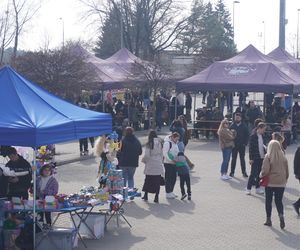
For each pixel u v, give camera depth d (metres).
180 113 36.97
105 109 33.62
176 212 14.37
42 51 29.12
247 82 29.61
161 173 15.51
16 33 40.59
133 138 15.67
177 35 57.91
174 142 15.96
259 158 16.45
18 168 11.76
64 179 18.86
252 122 28.72
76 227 11.55
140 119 35.53
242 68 30.53
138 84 33.97
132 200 15.48
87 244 11.52
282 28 39.34
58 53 26.72
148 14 56.88
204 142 29.73
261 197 16.23
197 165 22.17
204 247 11.25
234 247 11.26
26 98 11.09
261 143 16.47
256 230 12.59
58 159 22.86
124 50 40.38
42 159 14.31
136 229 12.72
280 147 12.77
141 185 17.84
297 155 13.94
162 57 45.78
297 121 31.05
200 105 52.50
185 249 11.11
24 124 10.03
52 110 11.01
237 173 20.33
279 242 11.62
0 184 11.44
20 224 11.10
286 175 12.72
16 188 11.70
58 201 11.24
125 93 38.69
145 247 11.27
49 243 10.82
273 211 14.48
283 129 28.25
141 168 21.39
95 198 11.98
